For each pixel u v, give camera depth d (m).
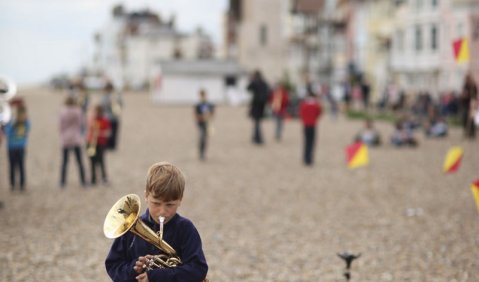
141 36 150.00
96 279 9.24
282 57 82.88
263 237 11.67
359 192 16.30
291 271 9.65
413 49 58.62
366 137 26.72
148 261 4.79
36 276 9.33
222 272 9.60
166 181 4.66
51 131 35.25
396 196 15.69
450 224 12.58
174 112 54.44
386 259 10.20
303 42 89.62
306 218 13.28
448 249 10.75
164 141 29.61
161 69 70.62
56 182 17.83
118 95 25.81
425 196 15.62
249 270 9.70
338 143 28.38
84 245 11.09
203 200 15.23
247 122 41.44
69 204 14.67
